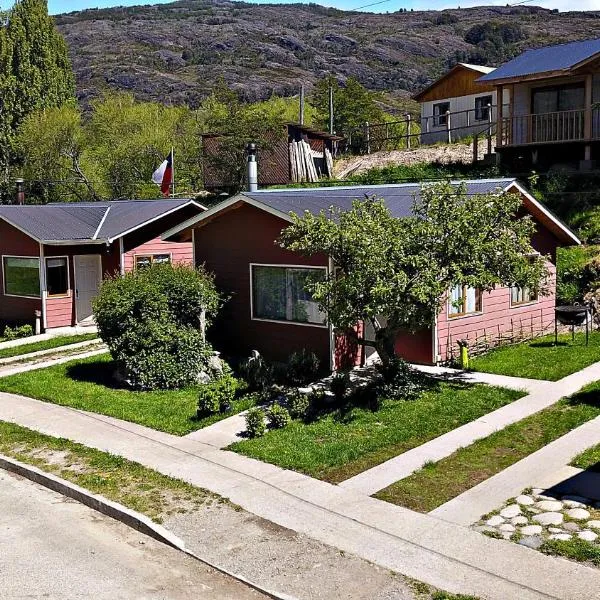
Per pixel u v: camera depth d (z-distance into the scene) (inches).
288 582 290.0
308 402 503.5
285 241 585.6
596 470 374.6
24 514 378.9
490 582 278.4
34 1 2003.0
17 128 1910.7
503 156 1082.1
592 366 559.2
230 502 369.4
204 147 1396.4
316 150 1390.3
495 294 665.0
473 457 403.9
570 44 1138.0
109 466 430.3
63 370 689.0
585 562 289.7
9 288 960.9
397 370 521.7
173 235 756.0
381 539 319.3
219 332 709.3
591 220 850.8
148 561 319.6
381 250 470.3
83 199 1670.8
